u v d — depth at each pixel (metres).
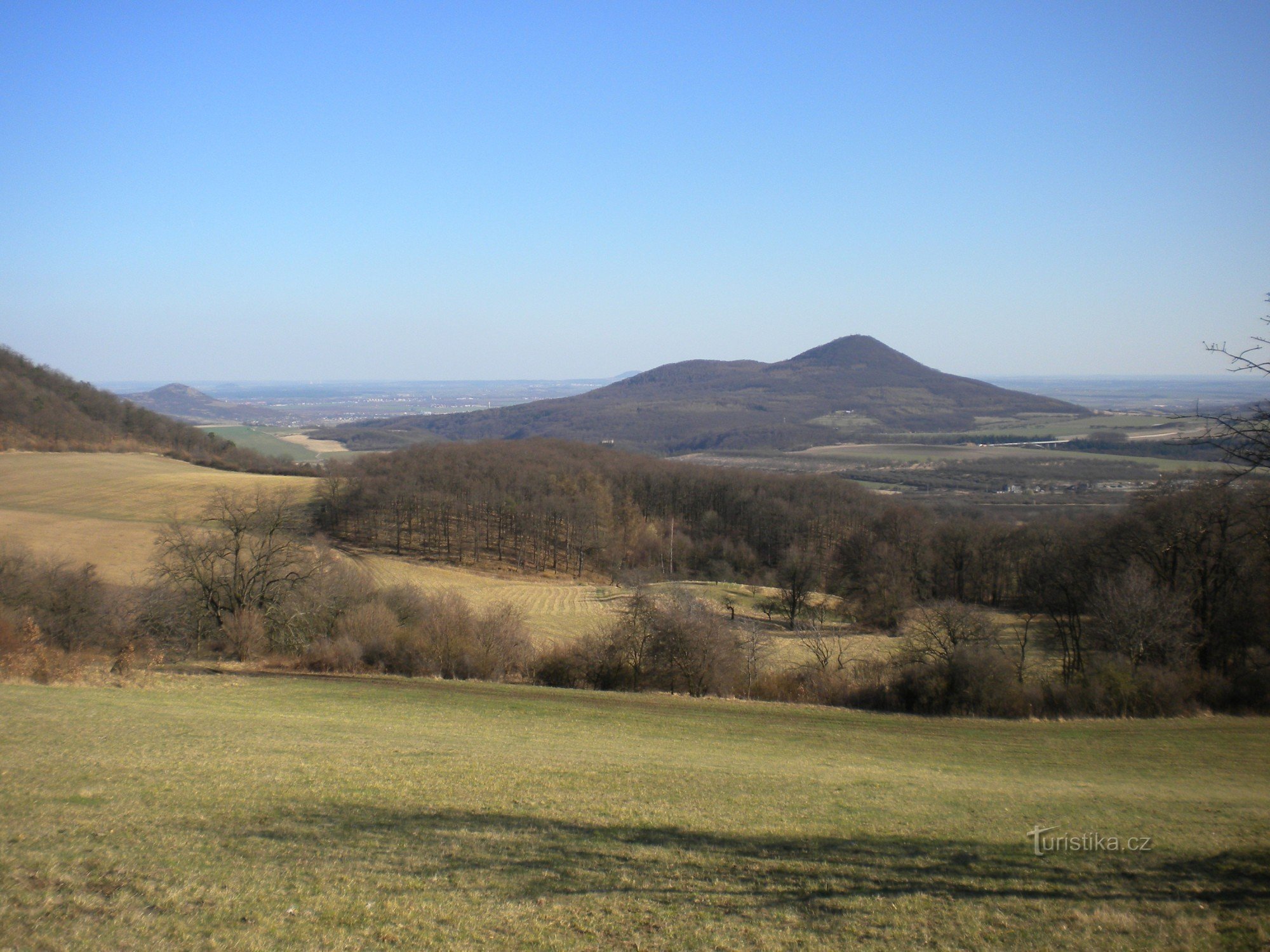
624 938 9.44
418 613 46.50
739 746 28.14
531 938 9.32
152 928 8.89
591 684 40.53
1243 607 42.94
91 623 43.06
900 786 20.95
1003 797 19.78
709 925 9.90
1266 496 15.02
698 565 94.94
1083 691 37.41
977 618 42.53
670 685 40.47
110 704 24.66
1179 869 12.80
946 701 37.44
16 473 88.50
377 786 16.84
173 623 45.28
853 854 13.55
